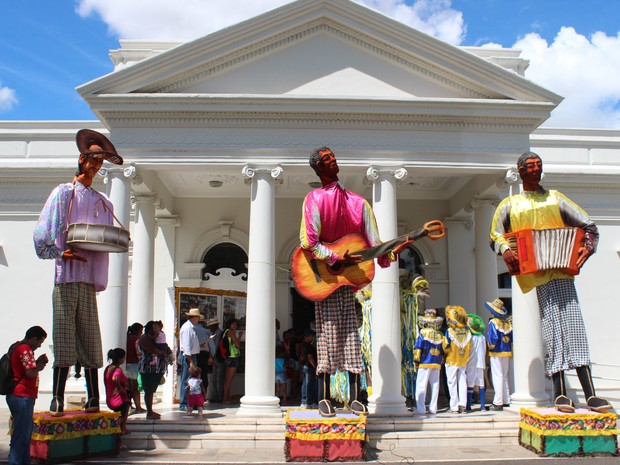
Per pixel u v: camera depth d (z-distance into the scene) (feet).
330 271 29.50
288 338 47.37
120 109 38.96
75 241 27.50
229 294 46.65
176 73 39.75
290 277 53.67
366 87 40.81
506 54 56.75
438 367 37.50
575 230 29.27
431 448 31.68
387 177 39.22
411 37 40.14
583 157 56.03
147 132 39.22
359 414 29.22
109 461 27.99
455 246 54.44
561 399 29.81
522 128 40.68
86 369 29.58
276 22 40.06
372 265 29.58
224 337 43.86
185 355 36.70
